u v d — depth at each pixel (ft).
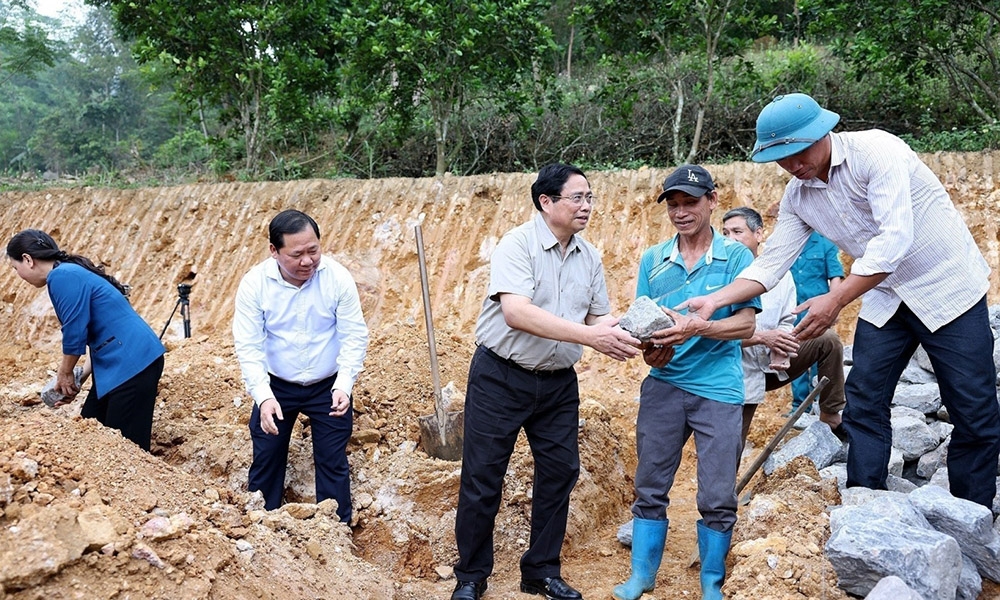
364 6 36.83
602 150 37.11
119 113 85.76
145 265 35.86
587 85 41.24
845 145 11.79
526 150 38.58
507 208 31.17
